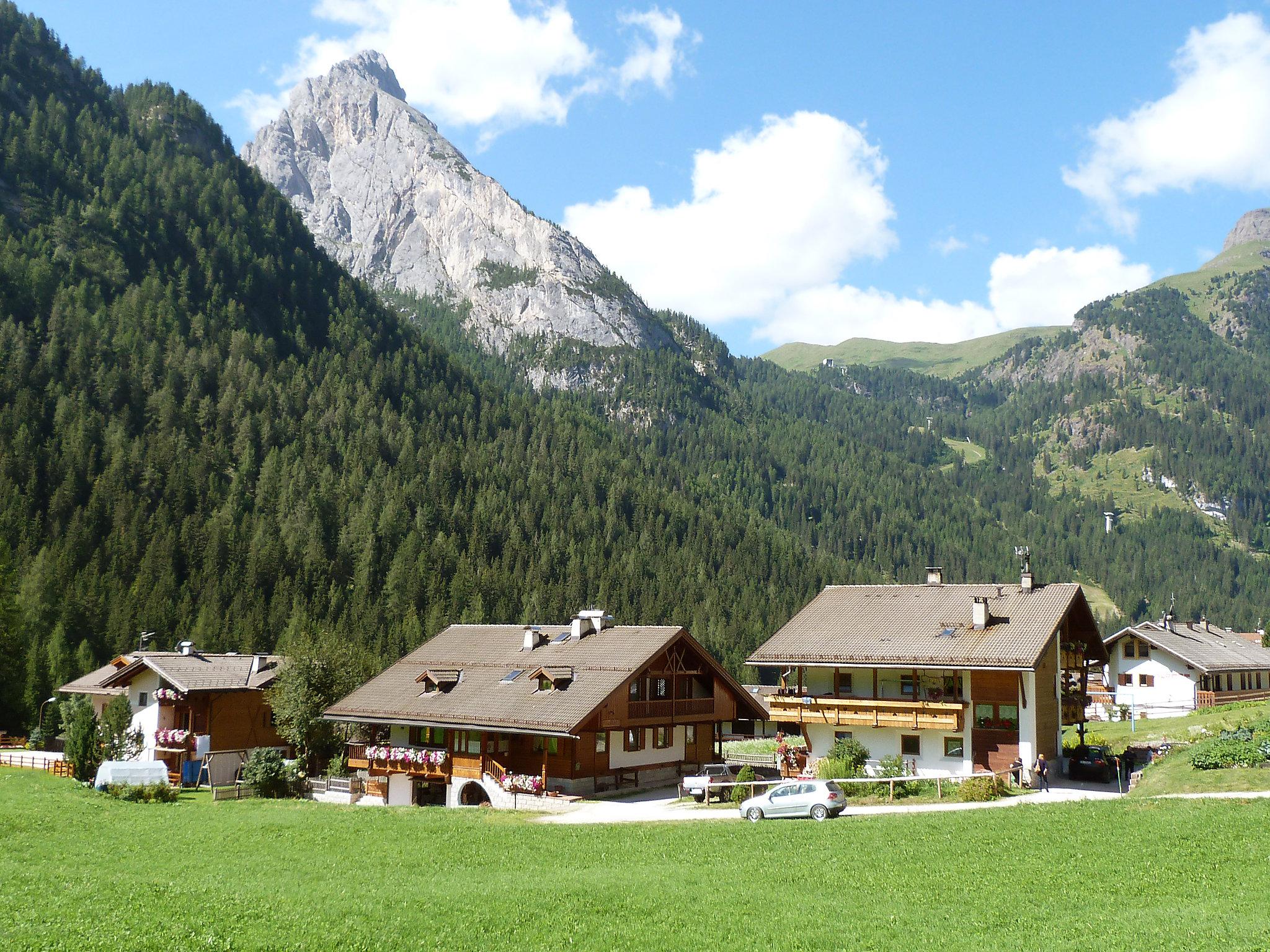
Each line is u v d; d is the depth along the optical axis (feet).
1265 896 81.00
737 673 563.48
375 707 194.29
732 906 86.38
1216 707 268.00
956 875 94.17
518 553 642.63
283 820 148.25
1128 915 77.97
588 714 167.32
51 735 282.77
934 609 188.96
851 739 180.24
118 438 532.32
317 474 595.88
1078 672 197.16
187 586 454.81
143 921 85.30
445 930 81.82
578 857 113.19
